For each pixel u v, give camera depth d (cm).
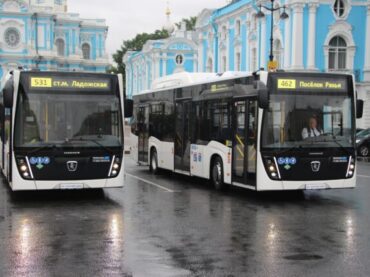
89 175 1320
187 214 1184
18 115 1293
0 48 7950
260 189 1320
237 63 5131
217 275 725
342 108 1362
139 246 885
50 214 1179
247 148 1384
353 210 1247
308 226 1055
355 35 4150
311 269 753
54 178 1299
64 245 894
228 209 1253
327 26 4106
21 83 1300
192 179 1892
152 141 2089
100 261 794
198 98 1678
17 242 915
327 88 1355
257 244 901
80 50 8769
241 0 4941
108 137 1337
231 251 854
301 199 1420
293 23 4066
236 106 1441
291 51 4103
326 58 4119
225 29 5359
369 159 3125
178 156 1841
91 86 1337
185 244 899
